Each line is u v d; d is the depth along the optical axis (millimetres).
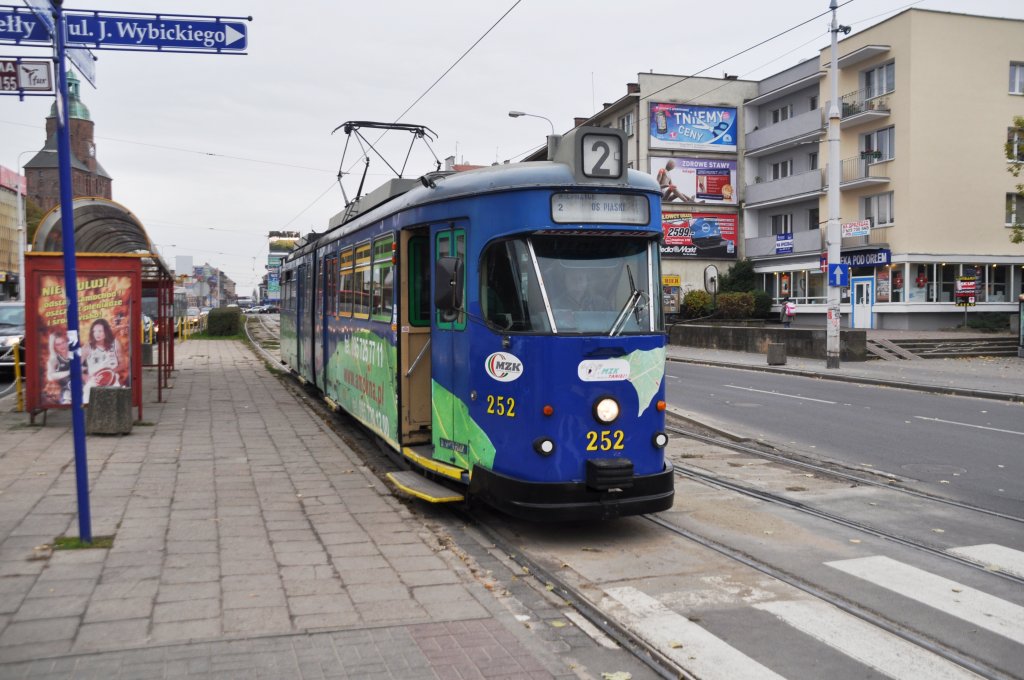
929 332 33188
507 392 7195
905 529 7605
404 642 4820
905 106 35844
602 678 4508
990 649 4977
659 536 7469
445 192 8086
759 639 5102
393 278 9227
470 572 6191
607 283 7336
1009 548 6996
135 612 5211
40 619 5074
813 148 44438
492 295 7441
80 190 104125
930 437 12742
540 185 7184
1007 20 36625
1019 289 37688
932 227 35938
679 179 48250
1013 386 19312
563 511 6898
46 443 11227
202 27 7445
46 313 12516
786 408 16250
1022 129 28781
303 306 17953
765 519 8008
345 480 9336
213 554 6480
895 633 5195
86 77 6898
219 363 26516
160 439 11828
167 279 21438
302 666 4457
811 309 42438
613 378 7156
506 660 4609
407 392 9039
